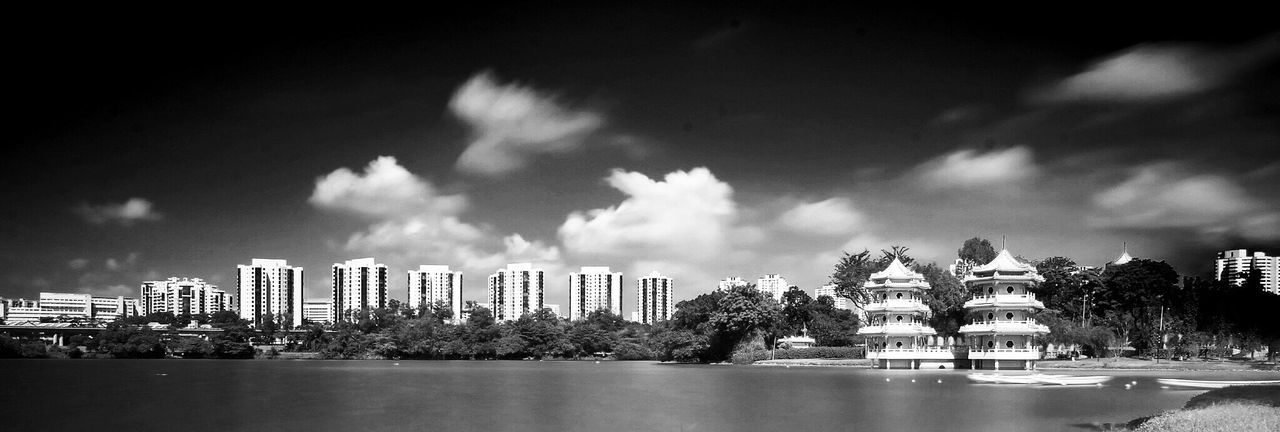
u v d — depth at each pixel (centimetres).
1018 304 15925
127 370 19250
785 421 8300
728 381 13838
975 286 16788
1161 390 11225
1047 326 17075
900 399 10256
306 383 14350
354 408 9825
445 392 12175
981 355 16238
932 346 17138
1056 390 11350
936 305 19212
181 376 16738
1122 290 18550
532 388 12862
